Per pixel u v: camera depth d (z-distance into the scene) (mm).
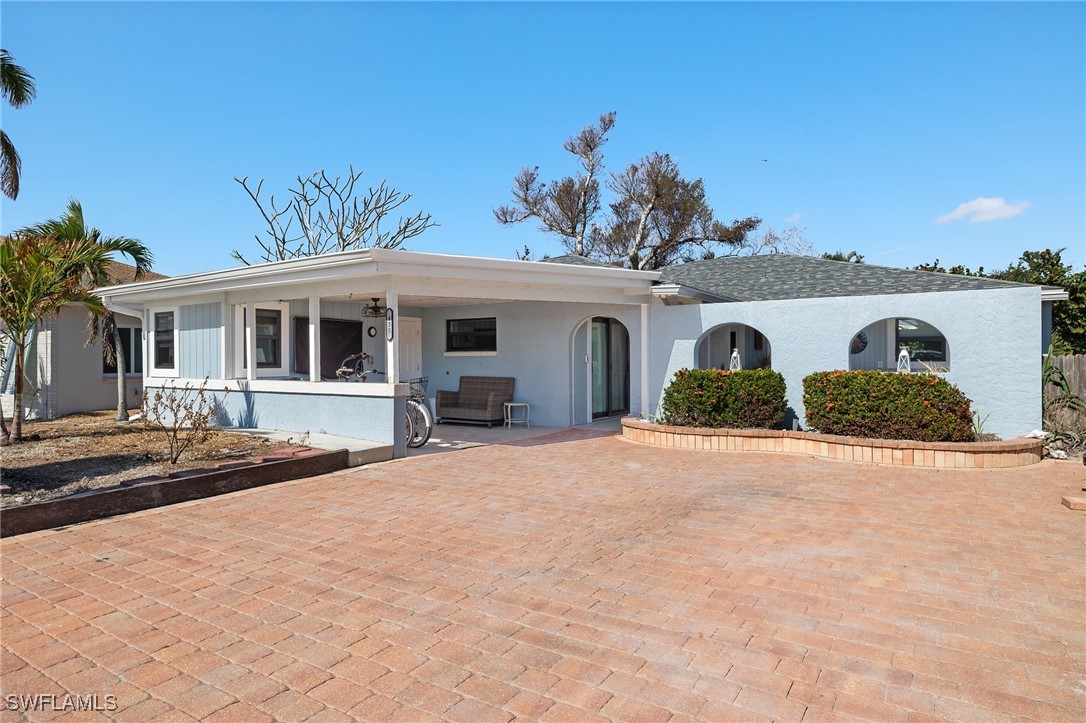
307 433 10430
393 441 9891
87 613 4227
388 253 8742
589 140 31953
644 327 12867
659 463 9516
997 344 9844
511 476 8602
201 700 3154
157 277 21281
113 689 3270
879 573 4848
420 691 3221
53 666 3521
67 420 14680
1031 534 5820
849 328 11062
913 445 9133
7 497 6605
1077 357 12078
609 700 3125
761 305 11859
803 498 7246
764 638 3781
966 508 6762
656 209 30016
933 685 3242
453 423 14633
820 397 10234
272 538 5879
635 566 5051
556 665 3477
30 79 12164
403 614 4172
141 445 10000
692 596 4430
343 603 4367
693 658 3543
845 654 3576
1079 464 9148
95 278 13719
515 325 14500
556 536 5871
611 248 31297
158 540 5832
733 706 3064
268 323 12688
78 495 6551
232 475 7762
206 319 12641
